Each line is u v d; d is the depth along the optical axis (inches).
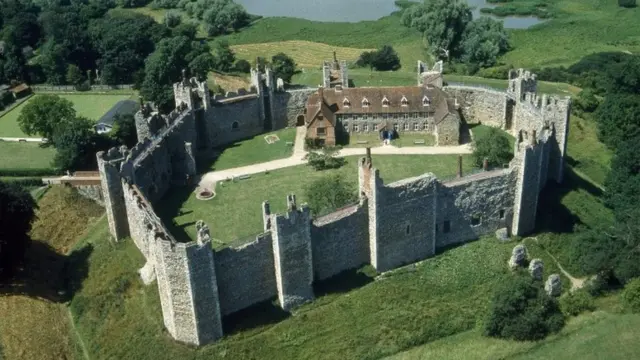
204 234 3986.2
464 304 4483.3
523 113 6314.0
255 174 6072.8
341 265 4606.3
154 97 7844.5
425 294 4530.0
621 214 5260.8
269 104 6914.4
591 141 6899.6
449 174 5836.6
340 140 6589.6
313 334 4239.7
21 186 5944.9
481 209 4940.9
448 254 4857.3
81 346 4480.8
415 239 4734.3
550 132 5565.9
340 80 7534.5
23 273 5137.8
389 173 5910.4
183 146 6235.2
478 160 5871.1
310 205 5039.4
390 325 4308.6
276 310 4343.0
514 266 4781.0
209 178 6033.5
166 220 5349.4
